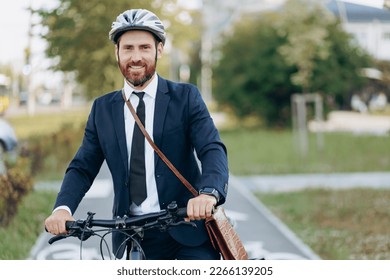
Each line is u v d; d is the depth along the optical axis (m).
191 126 4.11
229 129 32.00
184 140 4.12
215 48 32.16
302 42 23.70
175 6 19.86
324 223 11.77
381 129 31.22
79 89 22.42
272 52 29.67
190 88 4.17
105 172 16.91
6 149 16.00
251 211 12.60
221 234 3.93
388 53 41.00
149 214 3.76
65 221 3.80
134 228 3.79
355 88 31.64
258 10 31.23
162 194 4.03
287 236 10.63
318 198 13.91
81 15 17.61
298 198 13.95
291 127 30.22
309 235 10.76
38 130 22.91
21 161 11.91
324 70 28.69
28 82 23.94
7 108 24.27
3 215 10.23
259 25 30.80
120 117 4.12
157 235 4.09
